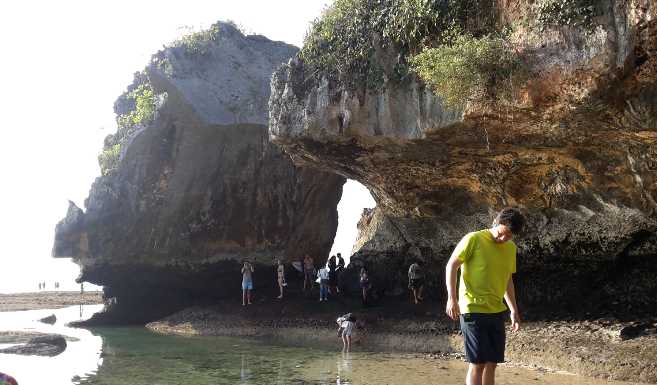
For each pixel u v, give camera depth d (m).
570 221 15.41
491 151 14.65
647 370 11.10
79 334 21.84
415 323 17.58
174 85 25.45
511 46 11.96
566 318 14.79
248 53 28.97
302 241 27.92
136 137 25.98
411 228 19.91
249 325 21.33
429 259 20.03
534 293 16.64
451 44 13.12
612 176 13.65
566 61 11.22
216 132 25.81
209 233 26.72
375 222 24.33
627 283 14.67
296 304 22.28
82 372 13.44
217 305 24.56
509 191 15.85
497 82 12.25
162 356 16.02
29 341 17.42
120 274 26.89
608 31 10.67
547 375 12.01
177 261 26.70
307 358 15.34
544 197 15.49
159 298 27.69
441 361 14.37
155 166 26.08
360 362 14.46
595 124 12.22
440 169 16.33
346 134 15.59
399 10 14.31
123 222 26.27
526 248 16.70
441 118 13.81
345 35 15.66
